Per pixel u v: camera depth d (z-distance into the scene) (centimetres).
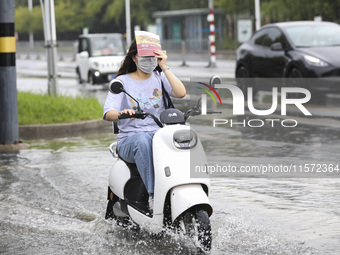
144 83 1614
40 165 2573
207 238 1398
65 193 2102
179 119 1498
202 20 13588
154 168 1460
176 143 1446
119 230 1677
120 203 1605
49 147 3008
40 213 1870
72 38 19538
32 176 2369
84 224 1748
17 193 2112
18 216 1842
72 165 2561
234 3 13938
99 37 6788
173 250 1494
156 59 1570
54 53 4412
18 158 2734
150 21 18762
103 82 6488
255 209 1848
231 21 15312
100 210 1886
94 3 18750
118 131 1636
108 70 6444
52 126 3478
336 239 1564
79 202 1986
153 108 1608
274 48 4250
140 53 1552
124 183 1573
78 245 1568
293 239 1567
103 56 6606
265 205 1892
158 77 1634
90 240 1603
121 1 18550
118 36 6856
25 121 3544
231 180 2234
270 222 1714
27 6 19100
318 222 1708
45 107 3778
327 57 4053
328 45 4259
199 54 11450
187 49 11775
